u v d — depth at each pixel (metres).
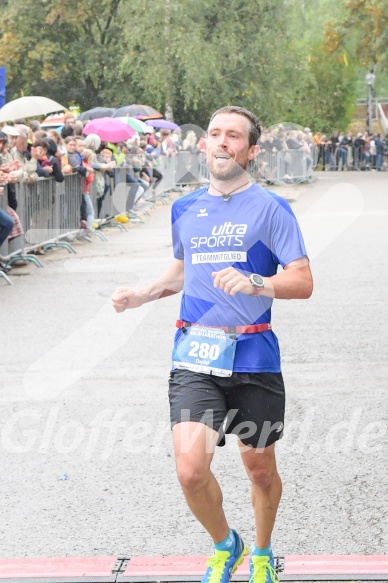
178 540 7.22
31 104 26.00
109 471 8.72
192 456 5.77
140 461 8.97
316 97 77.06
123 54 61.75
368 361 12.44
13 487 8.36
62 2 62.22
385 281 18.77
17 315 15.79
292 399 10.74
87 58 62.75
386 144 62.66
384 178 47.00
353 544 7.07
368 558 6.78
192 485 5.74
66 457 9.09
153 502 7.98
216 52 58.59
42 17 63.88
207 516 5.89
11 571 6.67
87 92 65.19
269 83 62.00
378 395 10.88
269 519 6.23
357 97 83.06
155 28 57.00
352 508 7.75
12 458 9.08
